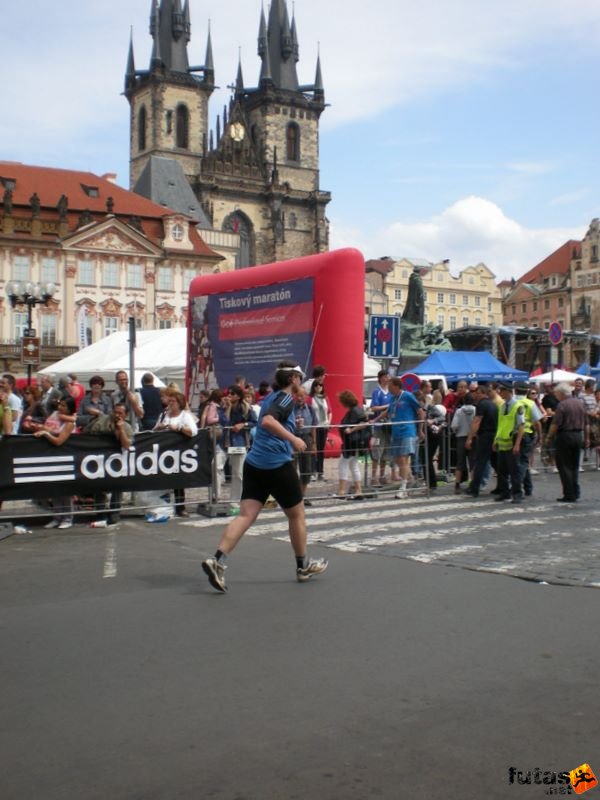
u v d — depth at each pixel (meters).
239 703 5.50
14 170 79.31
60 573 9.85
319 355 22.98
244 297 25.55
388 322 21.16
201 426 18.42
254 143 125.88
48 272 75.25
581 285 139.25
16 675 6.15
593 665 6.10
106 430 13.86
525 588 8.52
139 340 36.19
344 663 6.24
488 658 6.30
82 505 13.72
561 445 15.66
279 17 126.62
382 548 10.90
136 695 5.69
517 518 13.54
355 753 4.72
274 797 4.26
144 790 4.37
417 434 17.00
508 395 15.89
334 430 16.22
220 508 14.74
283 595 8.44
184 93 118.75
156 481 14.22
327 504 15.87
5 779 4.52
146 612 7.89
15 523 13.30
